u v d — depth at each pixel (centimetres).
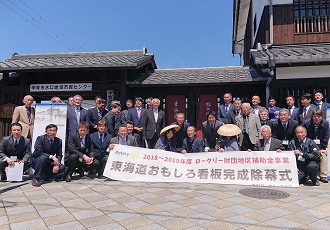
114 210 374
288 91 796
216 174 548
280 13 960
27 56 1154
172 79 893
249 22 1590
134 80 892
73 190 486
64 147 630
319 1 931
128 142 620
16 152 573
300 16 947
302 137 544
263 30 1050
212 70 1009
